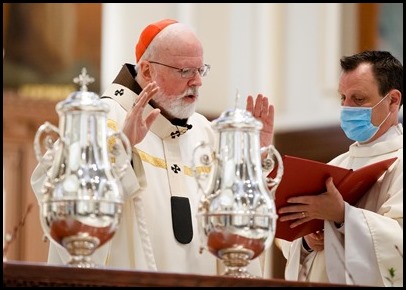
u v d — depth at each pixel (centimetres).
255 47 2119
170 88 1011
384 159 1035
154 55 1016
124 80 1030
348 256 972
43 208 801
